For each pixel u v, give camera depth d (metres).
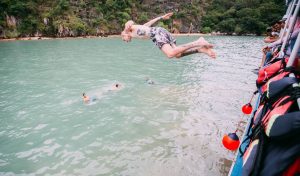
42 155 7.61
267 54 6.11
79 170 6.86
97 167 6.98
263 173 1.99
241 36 62.47
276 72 3.36
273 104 2.33
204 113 10.68
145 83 15.38
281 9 65.94
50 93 13.55
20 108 11.39
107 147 8.00
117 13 59.03
